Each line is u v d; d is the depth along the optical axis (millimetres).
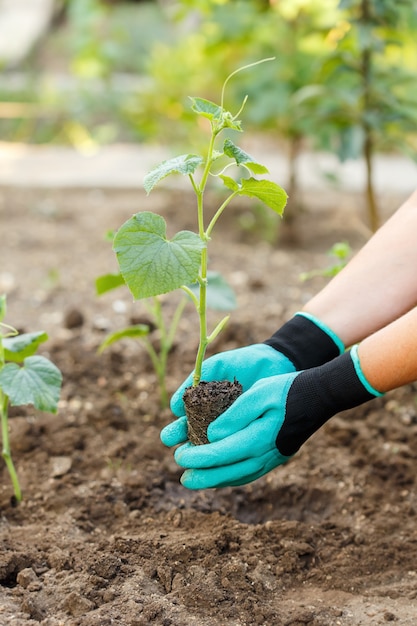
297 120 2373
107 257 2611
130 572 1362
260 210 2764
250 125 2713
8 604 1306
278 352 1389
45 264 2527
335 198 3256
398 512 1503
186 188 3199
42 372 1405
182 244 1229
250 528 1445
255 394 1311
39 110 4473
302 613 1311
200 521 1476
